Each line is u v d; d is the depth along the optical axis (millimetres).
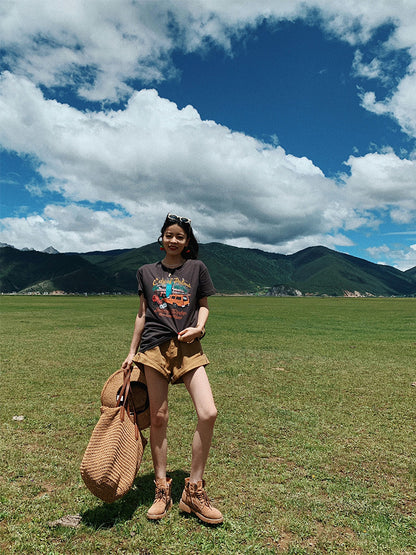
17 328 16750
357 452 4281
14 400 6129
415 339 14625
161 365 2945
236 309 37312
